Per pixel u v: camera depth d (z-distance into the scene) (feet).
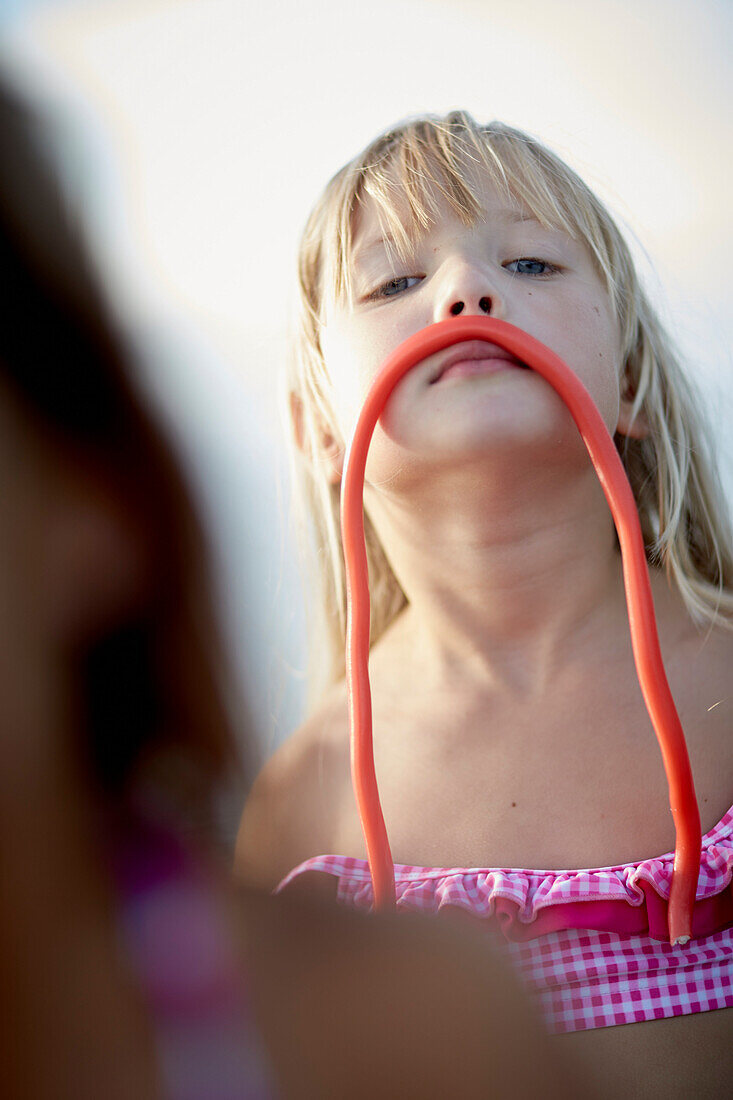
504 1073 1.12
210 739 1.17
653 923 1.76
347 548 1.75
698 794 1.90
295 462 2.56
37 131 1.06
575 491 1.86
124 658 1.12
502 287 1.84
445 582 1.98
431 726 2.06
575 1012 1.77
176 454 1.09
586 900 1.78
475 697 2.04
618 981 1.79
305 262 2.24
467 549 1.89
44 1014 0.98
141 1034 1.01
